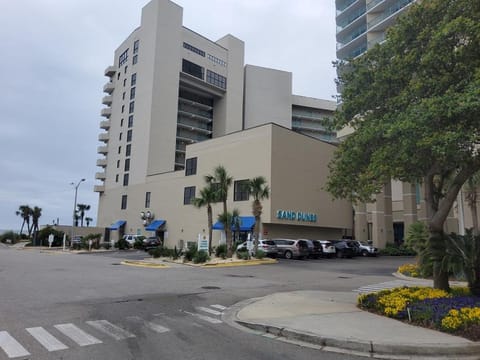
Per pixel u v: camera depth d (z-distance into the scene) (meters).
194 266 23.94
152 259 28.41
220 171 29.69
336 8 56.53
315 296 12.05
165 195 52.56
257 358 5.97
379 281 17.69
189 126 70.81
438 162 8.80
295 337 7.18
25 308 9.22
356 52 52.72
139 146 60.75
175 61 64.44
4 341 6.49
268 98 78.31
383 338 6.74
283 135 39.28
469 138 7.20
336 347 6.68
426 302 8.44
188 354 6.06
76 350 6.11
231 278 17.39
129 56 67.94
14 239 68.12
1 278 14.92
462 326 7.02
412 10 10.01
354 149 10.02
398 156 8.25
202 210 45.31
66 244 53.44
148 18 64.81
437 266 10.03
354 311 9.33
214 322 8.45
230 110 73.44
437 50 8.70
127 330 7.45
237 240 37.06
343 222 46.00
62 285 13.37
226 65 74.62
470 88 7.17
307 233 41.88
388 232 47.38
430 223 10.16
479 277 9.79
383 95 10.53
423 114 7.52
